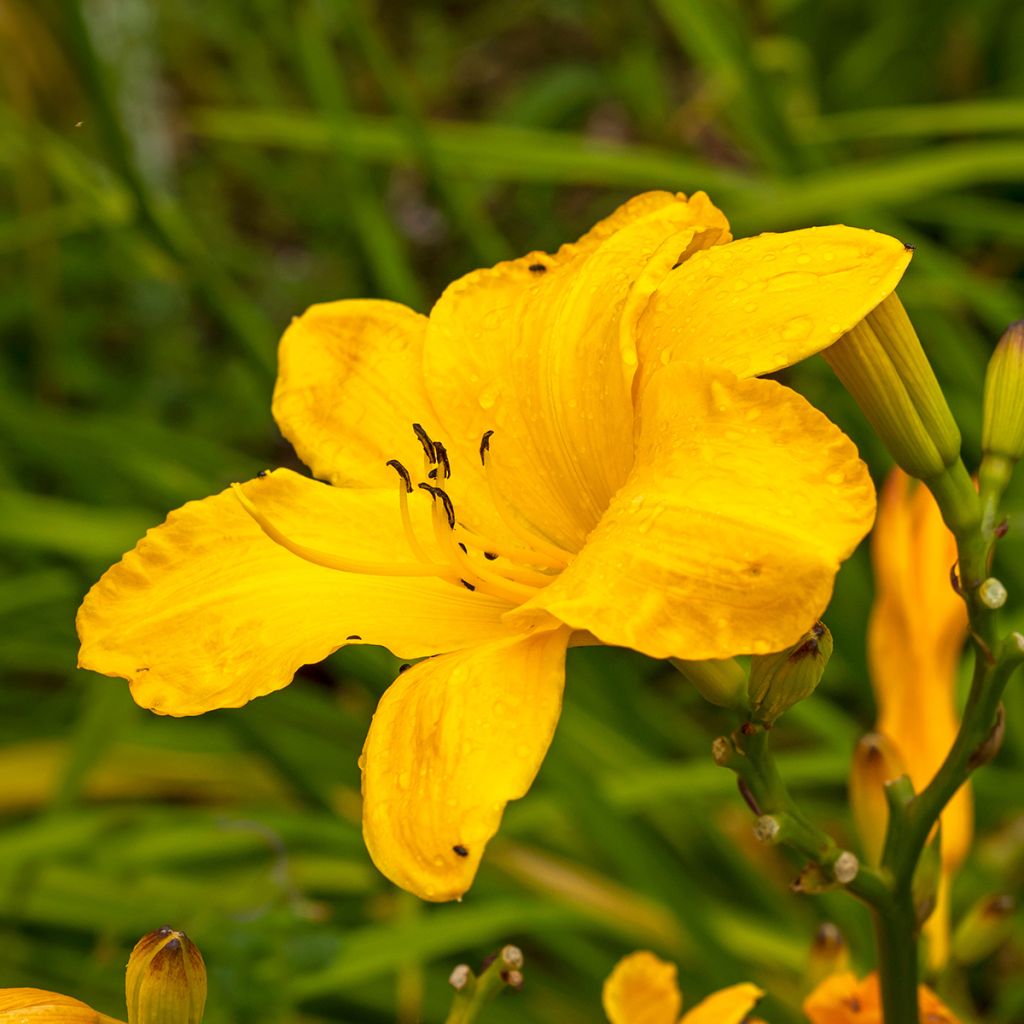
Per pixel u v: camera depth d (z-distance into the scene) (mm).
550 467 669
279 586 658
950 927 846
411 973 887
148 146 1520
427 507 675
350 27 1082
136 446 1105
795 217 1022
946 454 637
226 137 1289
